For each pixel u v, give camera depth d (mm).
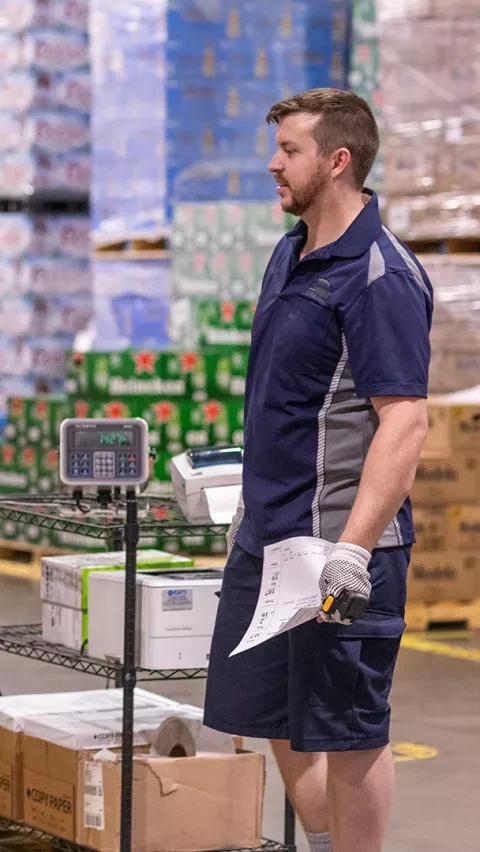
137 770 6395
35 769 6887
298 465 5605
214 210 15258
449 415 12953
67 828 6672
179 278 15438
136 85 15992
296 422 5578
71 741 6652
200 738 6664
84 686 10773
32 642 7055
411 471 5387
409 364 5395
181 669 6422
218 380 14188
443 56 14102
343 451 5555
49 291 17406
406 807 8055
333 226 5621
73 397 14859
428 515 13039
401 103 14328
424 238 14289
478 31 14039
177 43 15656
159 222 15844
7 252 17422
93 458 6152
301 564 5473
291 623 5305
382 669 5590
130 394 14328
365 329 5418
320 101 5590
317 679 5504
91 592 6676
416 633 13000
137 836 6398
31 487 16297
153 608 6367
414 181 14305
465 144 14031
